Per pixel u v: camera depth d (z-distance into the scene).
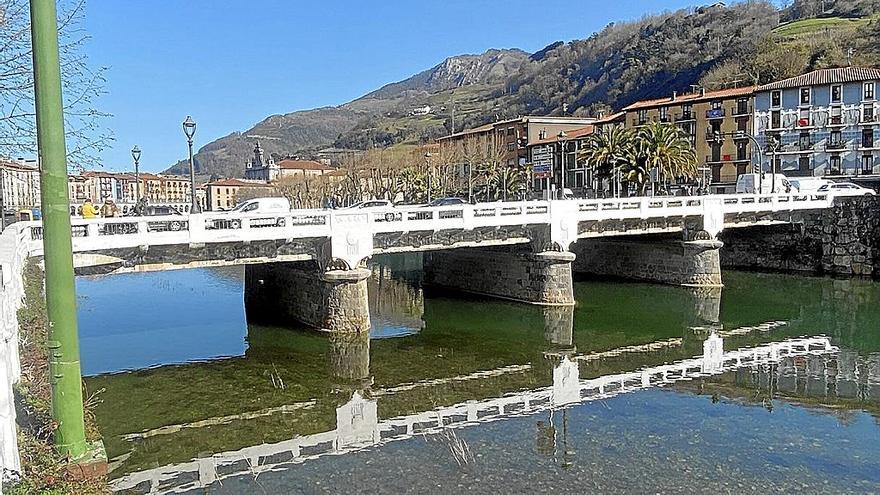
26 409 9.76
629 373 20.84
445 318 30.75
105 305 36.41
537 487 11.49
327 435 15.05
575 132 98.12
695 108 81.62
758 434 14.36
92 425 11.55
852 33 94.94
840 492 11.41
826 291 37.16
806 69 88.38
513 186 83.62
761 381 19.28
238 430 15.80
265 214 23.81
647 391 18.22
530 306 32.66
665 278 39.81
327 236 25.09
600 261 44.12
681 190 72.19
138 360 23.16
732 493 11.30
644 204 34.50
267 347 24.75
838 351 23.75
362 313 26.14
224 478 12.53
